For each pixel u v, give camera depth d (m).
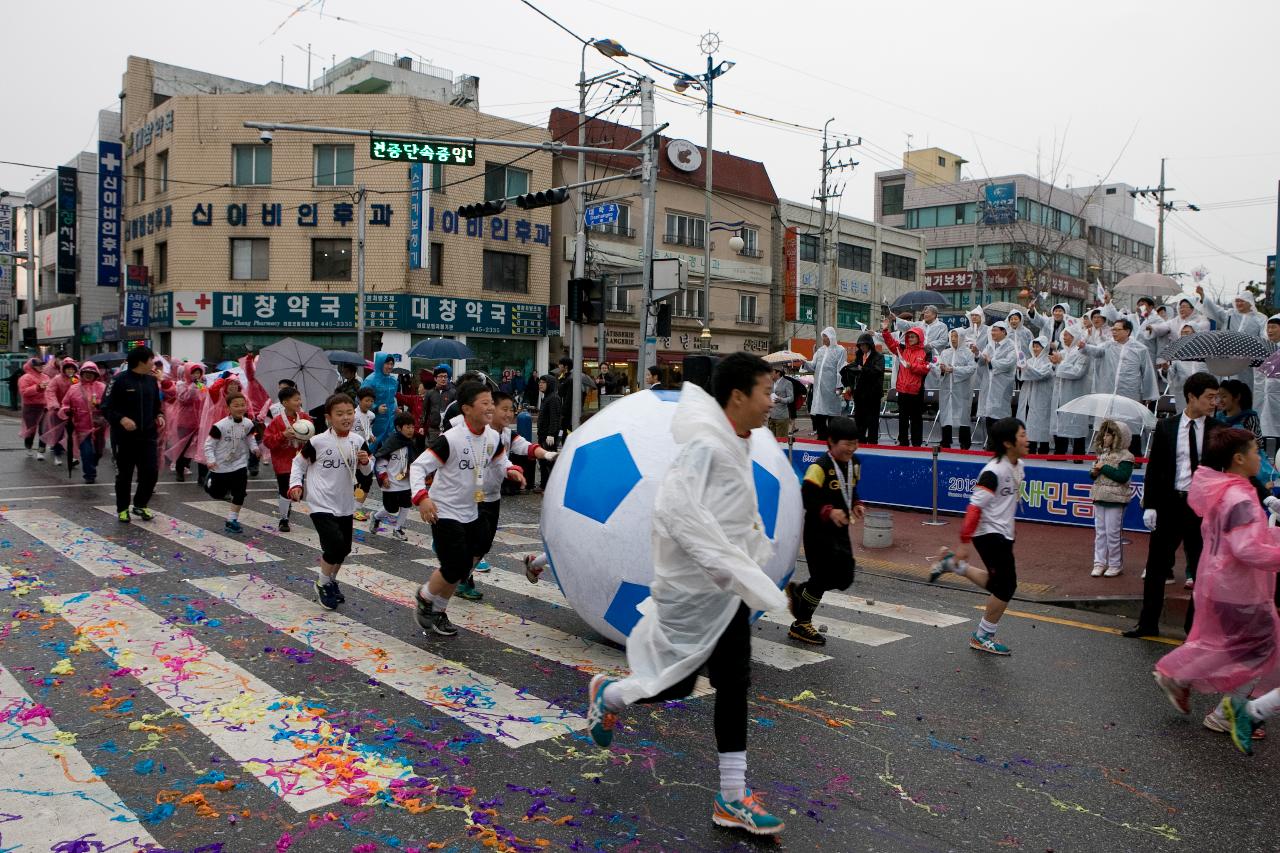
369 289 29.89
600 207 17.91
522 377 31.95
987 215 46.62
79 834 3.41
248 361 14.41
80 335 39.94
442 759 4.19
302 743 4.30
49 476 14.33
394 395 14.34
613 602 5.44
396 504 9.84
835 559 6.18
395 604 7.05
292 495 6.66
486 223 31.48
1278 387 11.88
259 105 30.25
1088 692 5.44
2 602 6.72
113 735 4.37
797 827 3.64
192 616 6.45
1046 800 3.94
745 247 40.53
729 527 3.42
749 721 4.85
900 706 5.13
